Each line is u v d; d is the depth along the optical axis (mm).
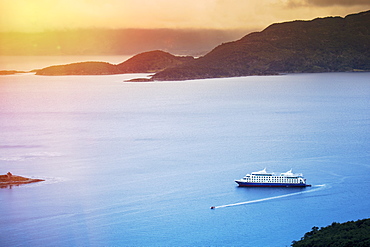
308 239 176250
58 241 199000
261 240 193375
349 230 179500
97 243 195250
